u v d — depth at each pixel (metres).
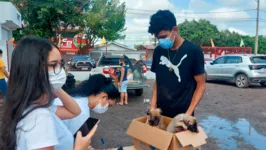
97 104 2.12
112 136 5.06
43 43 1.19
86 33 29.39
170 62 2.62
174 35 2.50
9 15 9.84
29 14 19.88
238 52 30.42
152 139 2.17
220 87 11.79
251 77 11.02
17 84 1.11
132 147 2.48
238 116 6.74
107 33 28.78
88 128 2.13
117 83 8.09
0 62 6.74
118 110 7.34
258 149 4.43
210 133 5.32
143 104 8.17
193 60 2.56
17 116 1.09
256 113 7.04
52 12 19.94
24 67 1.10
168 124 2.52
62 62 1.28
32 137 1.06
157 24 2.45
